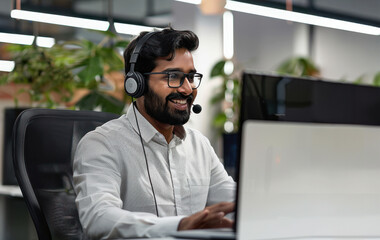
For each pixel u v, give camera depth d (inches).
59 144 59.7
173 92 57.2
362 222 38.3
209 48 202.1
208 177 64.5
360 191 38.3
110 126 60.0
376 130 38.9
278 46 221.0
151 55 57.2
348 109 38.4
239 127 35.3
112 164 56.2
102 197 50.4
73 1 136.5
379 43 202.5
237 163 35.0
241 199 34.9
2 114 108.7
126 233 44.9
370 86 39.4
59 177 58.2
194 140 65.4
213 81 200.1
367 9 190.4
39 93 111.7
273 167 35.7
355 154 38.1
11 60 113.8
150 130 59.4
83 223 49.6
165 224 43.3
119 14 149.2
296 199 36.3
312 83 37.6
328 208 37.4
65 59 111.3
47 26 139.9
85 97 109.3
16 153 56.1
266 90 36.5
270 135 35.6
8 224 94.2
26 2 129.2
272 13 162.2
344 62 213.9
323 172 37.2
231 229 41.4
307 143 36.6
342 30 214.1
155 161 59.6
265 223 35.5
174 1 178.2
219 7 155.5
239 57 210.1
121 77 115.1
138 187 57.7
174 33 57.6
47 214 55.9
